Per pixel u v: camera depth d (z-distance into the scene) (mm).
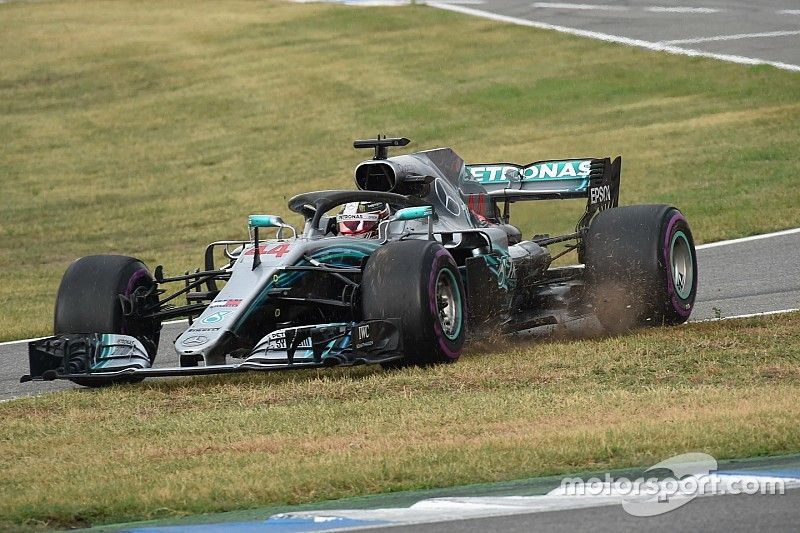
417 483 19578
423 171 35156
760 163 70562
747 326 33000
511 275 35156
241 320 29344
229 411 26547
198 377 31953
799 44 108688
